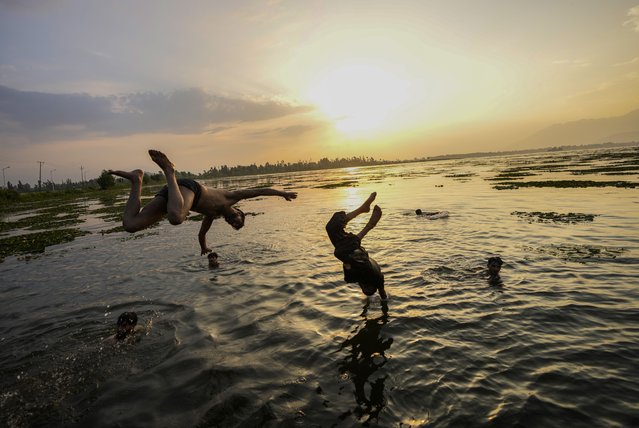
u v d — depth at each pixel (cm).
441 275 1029
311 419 471
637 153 8988
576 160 8350
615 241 1271
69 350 732
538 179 4159
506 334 668
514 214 1973
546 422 434
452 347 632
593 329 668
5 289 1223
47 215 4019
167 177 464
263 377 580
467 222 1830
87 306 996
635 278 912
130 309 952
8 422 510
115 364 661
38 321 910
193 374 604
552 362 566
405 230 1731
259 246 1631
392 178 7338
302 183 7962
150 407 523
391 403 492
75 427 492
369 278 762
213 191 533
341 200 3588
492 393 498
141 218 440
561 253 1165
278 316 830
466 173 7019
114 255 1659
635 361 555
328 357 630
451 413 462
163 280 1197
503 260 1131
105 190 9925
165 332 789
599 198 2312
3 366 679
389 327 728
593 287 870
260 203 4181
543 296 834
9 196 7400
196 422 481
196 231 2203
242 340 721
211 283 1124
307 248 1531
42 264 1580
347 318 788
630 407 452
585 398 475
